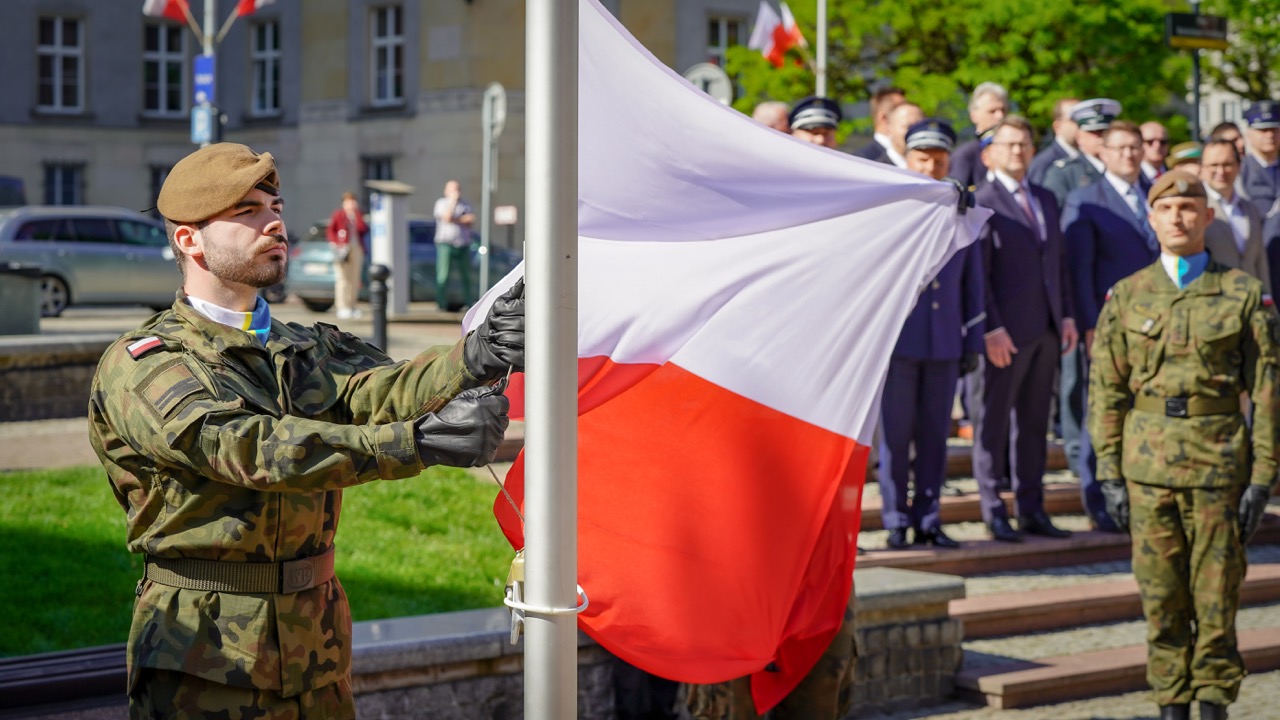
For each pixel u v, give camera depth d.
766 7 20.55
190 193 3.55
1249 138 12.19
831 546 5.25
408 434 3.11
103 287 23.80
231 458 3.20
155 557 3.53
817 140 8.79
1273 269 11.59
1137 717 7.23
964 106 24.11
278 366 3.58
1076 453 10.70
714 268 5.18
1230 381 6.71
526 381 3.09
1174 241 6.79
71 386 13.70
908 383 8.84
